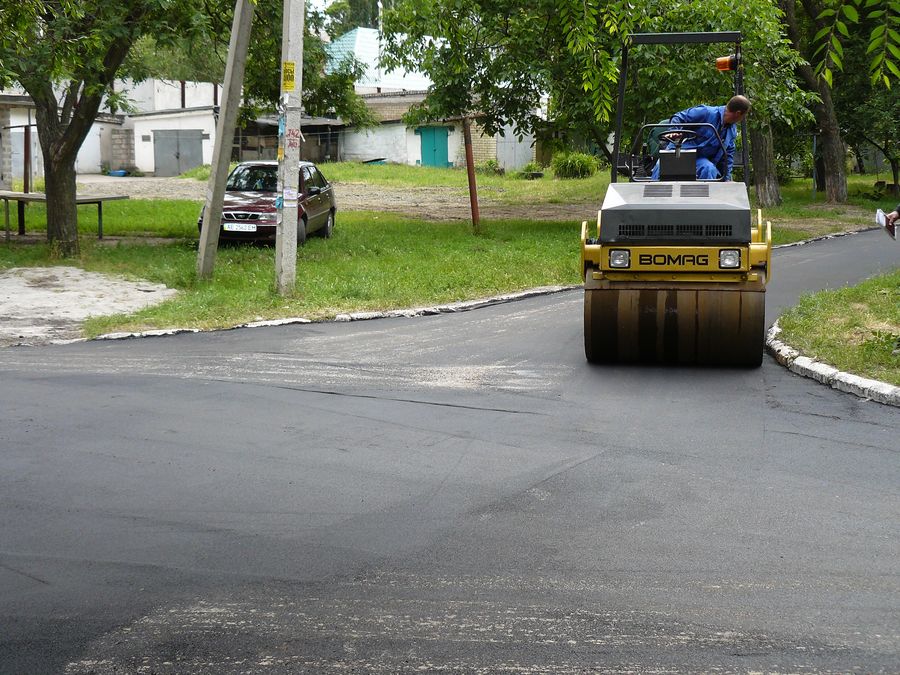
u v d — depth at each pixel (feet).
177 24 61.21
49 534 18.89
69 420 27.27
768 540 18.49
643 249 33.53
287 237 49.11
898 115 135.64
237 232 71.56
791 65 84.79
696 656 14.03
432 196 135.95
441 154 193.47
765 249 33.22
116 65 62.39
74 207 65.31
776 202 124.06
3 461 23.56
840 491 21.36
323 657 14.12
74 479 22.25
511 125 88.33
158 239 78.64
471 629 14.92
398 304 48.44
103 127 188.65
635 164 38.01
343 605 15.75
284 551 18.01
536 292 53.36
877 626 14.94
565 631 14.83
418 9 62.39
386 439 25.54
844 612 15.40
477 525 19.31
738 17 76.64
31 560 17.62
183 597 16.08
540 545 18.26
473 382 32.30
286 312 45.83
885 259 68.44
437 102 85.71
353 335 41.19
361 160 196.85
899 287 46.78
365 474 22.61
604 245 33.78
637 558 17.62
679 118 37.11
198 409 28.58
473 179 83.71
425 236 81.87
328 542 18.44
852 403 29.22
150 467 23.15
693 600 15.88
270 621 15.23
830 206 126.11
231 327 42.78
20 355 36.68
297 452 24.36
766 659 13.94
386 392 30.89
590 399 29.91
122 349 37.99
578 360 35.88
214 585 16.55
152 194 131.95
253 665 13.91
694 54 76.89
